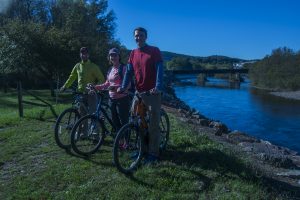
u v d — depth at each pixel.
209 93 37.97
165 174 3.62
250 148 5.58
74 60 18.14
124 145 3.79
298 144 14.38
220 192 3.38
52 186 3.61
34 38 17.94
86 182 3.61
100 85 4.31
